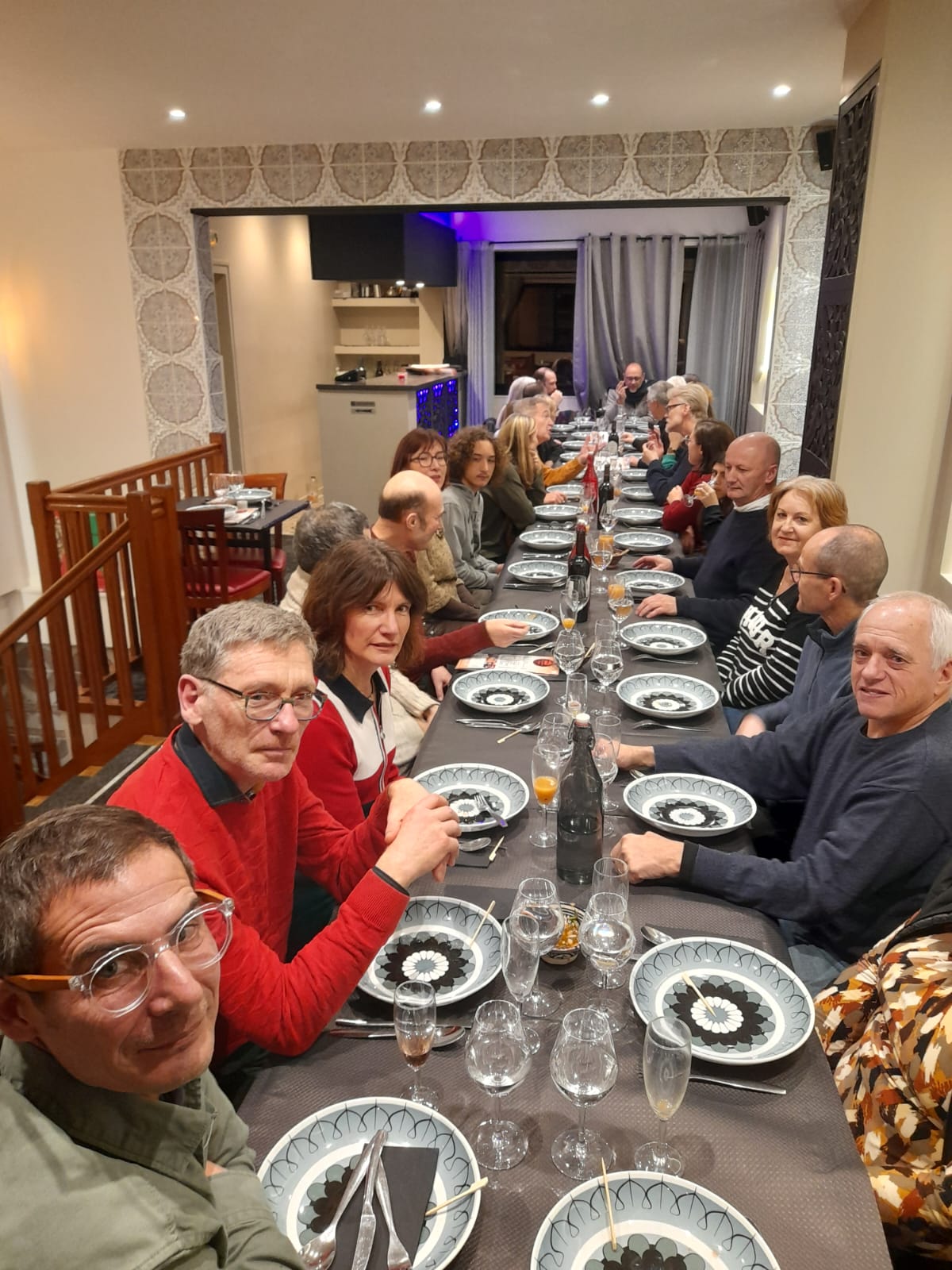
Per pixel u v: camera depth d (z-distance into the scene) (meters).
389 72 4.64
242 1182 0.94
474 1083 1.20
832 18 4.01
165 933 0.76
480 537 4.61
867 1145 1.26
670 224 9.30
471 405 10.26
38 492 4.33
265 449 8.55
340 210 6.48
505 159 6.30
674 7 3.80
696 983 1.38
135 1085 0.77
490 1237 0.99
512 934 1.29
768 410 6.64
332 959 1.24
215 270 7.37
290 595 2.69
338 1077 1.21
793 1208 1.02
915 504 4.12
